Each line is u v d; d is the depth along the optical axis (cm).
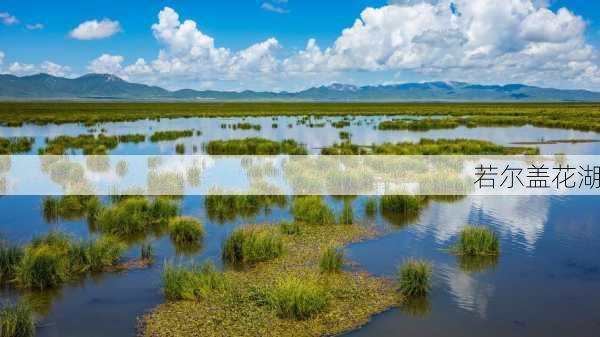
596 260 1384
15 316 970
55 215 1892
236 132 5544
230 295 1127
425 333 968
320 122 7394
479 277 1260
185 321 1014
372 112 10881
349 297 1123
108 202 2055
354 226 1711
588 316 1049
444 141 3875
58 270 1229
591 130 5488
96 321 1026
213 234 1631
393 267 1321
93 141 4106
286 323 1002
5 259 1255
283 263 1342
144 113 10412
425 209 1959
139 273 1288
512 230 1677
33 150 3744
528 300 1125
